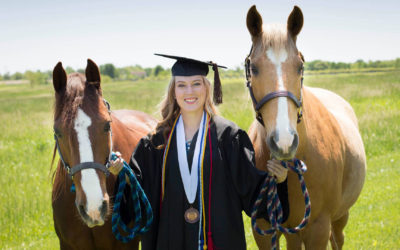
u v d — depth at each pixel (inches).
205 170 93.2
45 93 1824.6
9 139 456.4
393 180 241.3
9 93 1932.8
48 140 385.7
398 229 171.0
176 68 97.7
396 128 356.8
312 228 107.2
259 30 93.2
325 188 105.6
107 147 85.4
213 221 93.4
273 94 84.9
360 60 3284.9
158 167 97.5
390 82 984.3
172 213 94.7
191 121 99.5
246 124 415.5
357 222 185.0
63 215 104.5
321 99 148.9
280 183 97.7
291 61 87.4
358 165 129.5
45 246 169.9
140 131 145.0
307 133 102.7
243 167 94.3
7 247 173.2
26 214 204.5
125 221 100.4
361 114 450.9
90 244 108.1
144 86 1941.4
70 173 84.1
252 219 94.1
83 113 82.0
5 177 262.8
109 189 106.0
